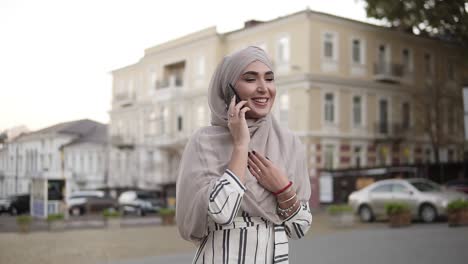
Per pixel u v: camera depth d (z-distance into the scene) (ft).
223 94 7.59
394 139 120.78
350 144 116.16
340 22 115.85
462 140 125.59
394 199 62.18
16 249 43.16
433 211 59.00
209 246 7.14
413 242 38.06
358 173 103.30
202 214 6.89
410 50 126.93
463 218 51.62
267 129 7.54
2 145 63.82
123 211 110.63
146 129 153.17
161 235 54.60
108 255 37.60
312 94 110.73
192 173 7.16
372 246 36.35
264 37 120.57
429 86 122.01
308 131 109.50
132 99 158.81
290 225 7.43
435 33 58.80
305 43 111.04
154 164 149.48
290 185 7.17
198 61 136.98
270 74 7.60
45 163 74.74
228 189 6.74
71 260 35.63
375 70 121.19
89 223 79.05
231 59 7.59
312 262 29.32
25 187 88.94
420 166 105.60
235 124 7.03
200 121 136.05
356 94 117.80
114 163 152.87
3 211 104.99
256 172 7.14
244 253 7.00
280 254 7.27
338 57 115.14
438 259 29.63
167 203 121.90
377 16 57.31
